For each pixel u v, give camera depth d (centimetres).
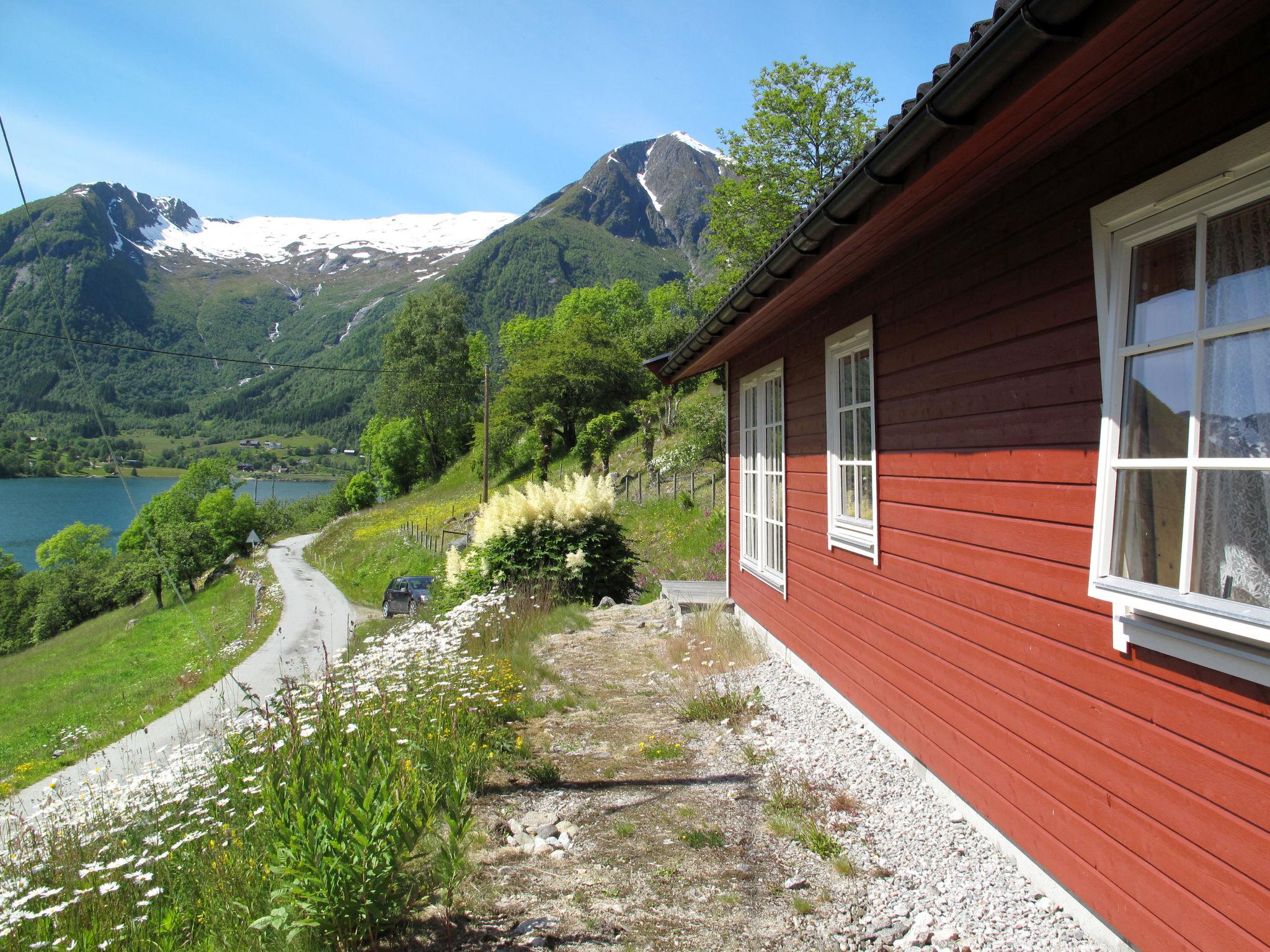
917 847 305
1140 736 214
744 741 450
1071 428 247
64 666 2634
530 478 3925
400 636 573
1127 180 218
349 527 4894
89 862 322
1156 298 214
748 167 2286
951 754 333
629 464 3206
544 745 462
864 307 434
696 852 313
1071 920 246
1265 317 176
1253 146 173
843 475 490
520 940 252
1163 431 209
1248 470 180
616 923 262
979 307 306
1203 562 192
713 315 573
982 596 304
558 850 321
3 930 250
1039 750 265
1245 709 177
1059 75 191
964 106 220
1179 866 198
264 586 3206
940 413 341
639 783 393
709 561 1285
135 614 3928
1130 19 165
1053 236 256
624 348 4706
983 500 304
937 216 325
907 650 379
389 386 6431
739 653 649
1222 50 182
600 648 763
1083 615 240
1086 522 240
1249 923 174
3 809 416
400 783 301
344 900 236
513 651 704
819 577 527
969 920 252
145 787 383
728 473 853
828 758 407
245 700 520
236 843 316
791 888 281
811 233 349
